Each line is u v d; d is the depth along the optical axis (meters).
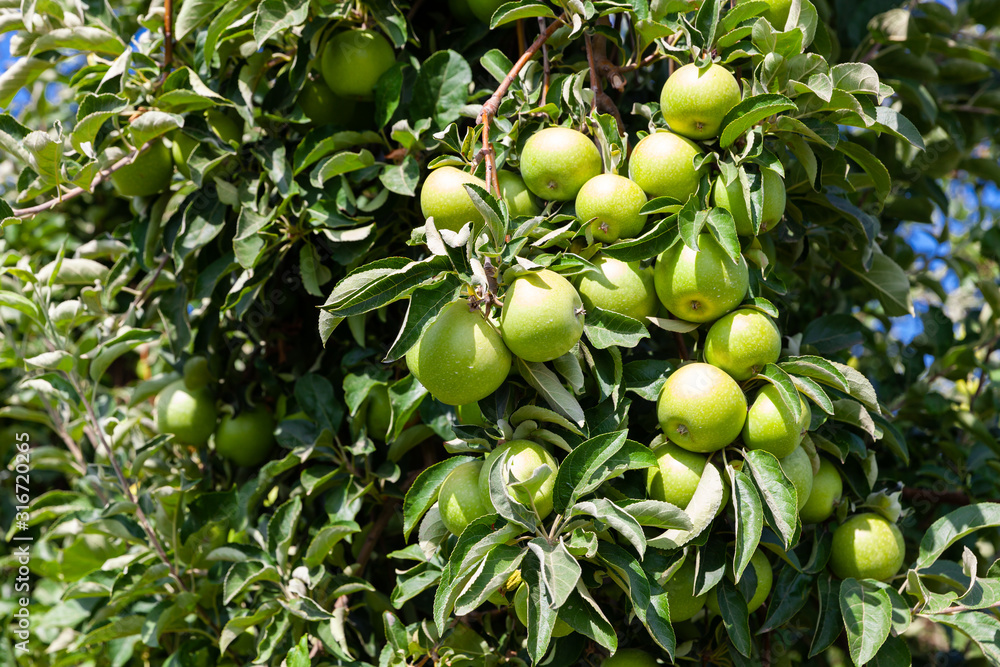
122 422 1.28
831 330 1.19
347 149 1.18
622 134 1.09
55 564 1.39
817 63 1.01
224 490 1.32
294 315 1.32
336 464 1.21
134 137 1.14
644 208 0.98
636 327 0.97
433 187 1.02
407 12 1.23
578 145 1.02
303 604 1.12
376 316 1.25
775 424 0.98
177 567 1.24
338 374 1.27
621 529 0.91
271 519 1.16
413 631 1.09
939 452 1.40
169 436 1.26
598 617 0.94
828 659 1.50
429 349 0.92
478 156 1.02
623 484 1.00
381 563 1.26
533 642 0.90
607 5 1.10
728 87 1.00
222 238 1.25
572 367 0.97
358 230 1.14
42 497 1.32
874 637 0.99
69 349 1.34
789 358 1.01
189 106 1.16
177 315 1.25
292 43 1.20
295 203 1.18
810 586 1.06
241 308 1.18
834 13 1.40
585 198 1.00
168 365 1.56
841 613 1.03
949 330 1.47
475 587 0.91
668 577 0.97
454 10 1.24
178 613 1.20
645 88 1.25
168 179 1.22
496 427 1.00
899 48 1.36
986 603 1.01
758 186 1.01
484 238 0.95
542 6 1.06
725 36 1.02
